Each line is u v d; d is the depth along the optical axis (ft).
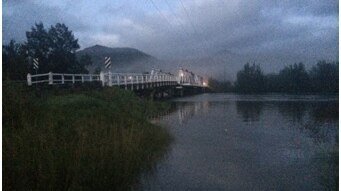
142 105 84.94
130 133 41.47
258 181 32.83
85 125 41.57
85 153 32.17
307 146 47.65
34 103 44.34
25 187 25.88
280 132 60.44
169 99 175.42
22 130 35.32
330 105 124.36
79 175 27.89
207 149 45.29
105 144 36.42
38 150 31.37
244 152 44.04
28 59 126.93
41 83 74.95
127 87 110.52
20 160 28.68
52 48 136.36
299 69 302.66
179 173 34.68
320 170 34.88
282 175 34.40
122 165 32.50
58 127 40.32
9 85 42.19
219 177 33.76
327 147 44.09
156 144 45.21
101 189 28.22
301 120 78.95
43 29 135.85
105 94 74.79
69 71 138.41
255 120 78.69
